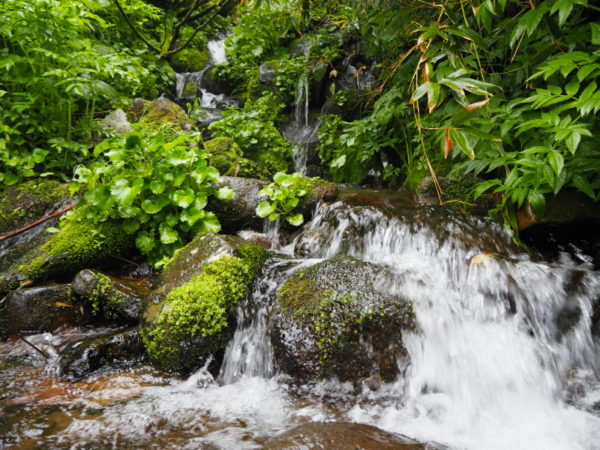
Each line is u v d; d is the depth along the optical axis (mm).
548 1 2168
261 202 3396
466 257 2689
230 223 3492
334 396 1983
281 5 6605
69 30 3957
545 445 1641
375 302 2125
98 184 3174
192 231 3195
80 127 4238
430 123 3379
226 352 2301
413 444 1594
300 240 3207
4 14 3504
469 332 2186
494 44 2967
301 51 6887
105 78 5016
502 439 1680
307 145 5520
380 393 1985
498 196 3209
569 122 2010
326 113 5668
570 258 2875
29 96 3590
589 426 1764
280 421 1779
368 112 5301
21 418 1750
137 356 2314
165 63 6957
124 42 6629
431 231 2926
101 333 2537
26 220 3406
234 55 7391
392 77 4227
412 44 3949
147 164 3201
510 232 2859
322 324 2059
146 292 2750
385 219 3082
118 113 4605
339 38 6293
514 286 2377
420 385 2008
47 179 3834
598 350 2223
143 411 1836
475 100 2688
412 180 3824
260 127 5461
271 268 2564
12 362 2287
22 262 2934
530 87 2670
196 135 3264
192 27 8297
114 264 3113
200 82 7457
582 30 2178
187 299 2275
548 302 2316
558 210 2740
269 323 2236
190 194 3104
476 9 2371
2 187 3582
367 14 3680
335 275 2293
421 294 2242
